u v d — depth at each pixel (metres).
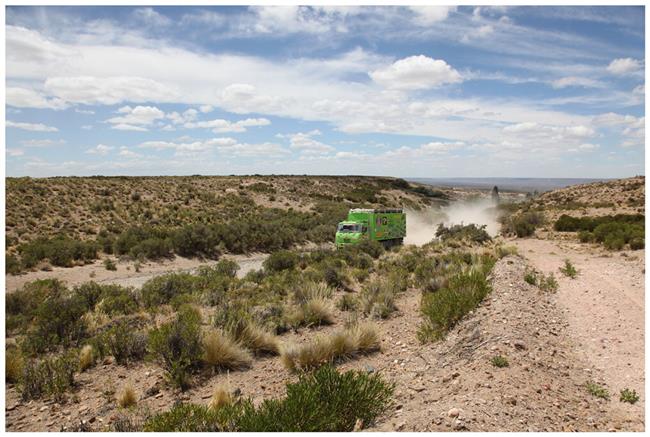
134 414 6.76
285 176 96.50
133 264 27.47
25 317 13.55
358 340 9.38
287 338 10.84
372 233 31.86
